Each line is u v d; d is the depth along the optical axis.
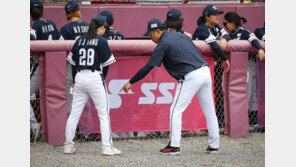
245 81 21.38
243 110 21.33
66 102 20.38
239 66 21.19
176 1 33.25
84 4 30.47
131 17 31.12
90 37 17.27
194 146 19.55
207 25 20.80
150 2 32.88
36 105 20.22
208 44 20.41
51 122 19.53
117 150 17.67
